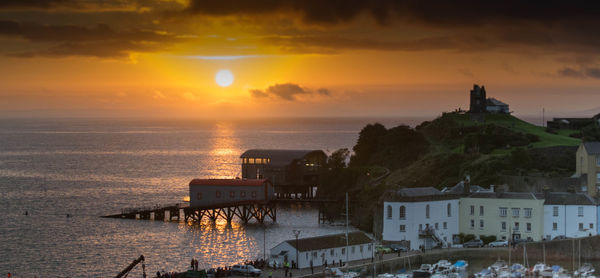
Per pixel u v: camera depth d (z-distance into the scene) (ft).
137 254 653.30
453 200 650.02
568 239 602.85
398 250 599.57
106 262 622.54
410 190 639.35
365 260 569.64
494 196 644.69
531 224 631.97
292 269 535.19
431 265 547.90
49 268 602.44
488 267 549.13
